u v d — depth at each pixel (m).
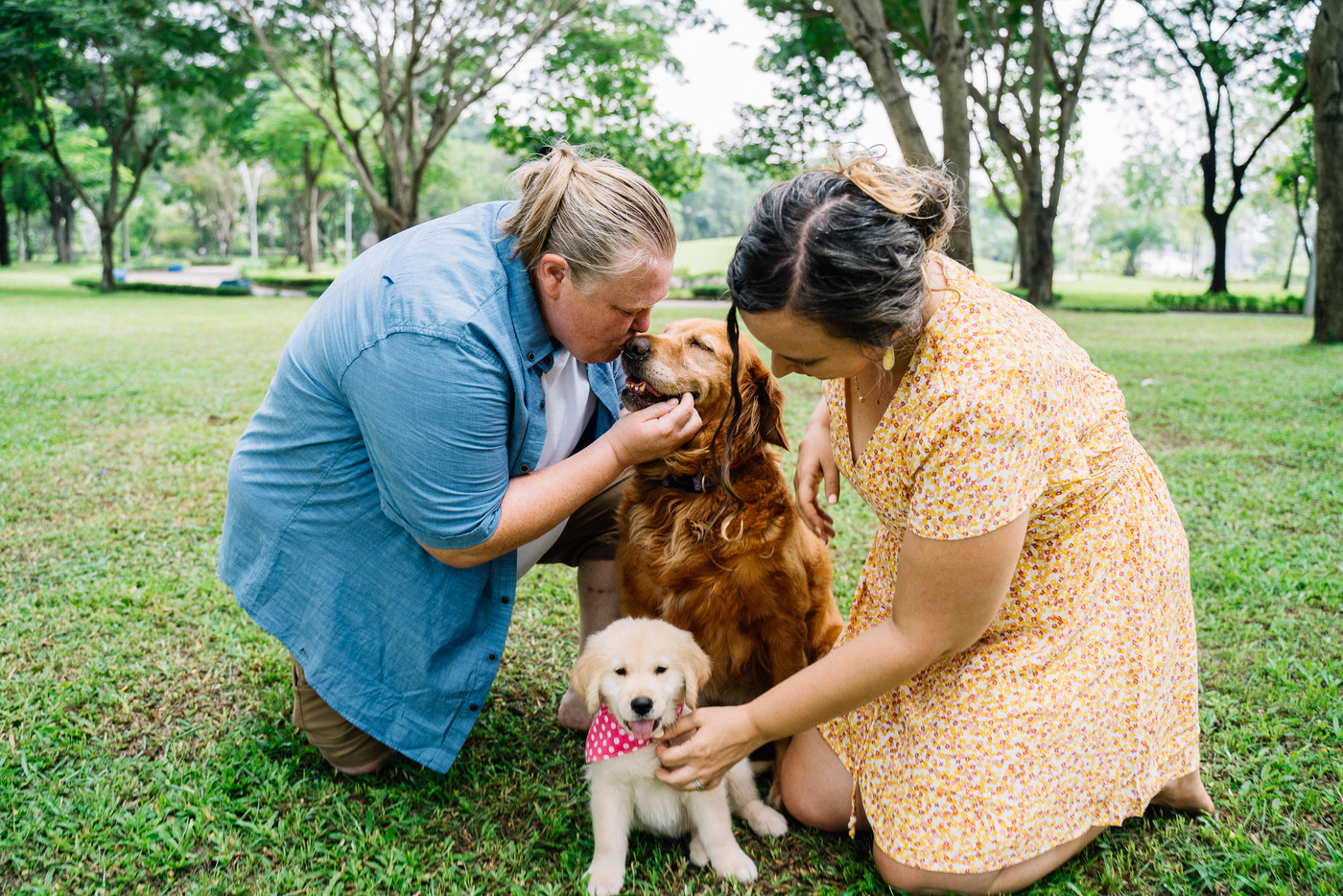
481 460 2.09
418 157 21.88
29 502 4.90
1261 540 4.40
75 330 14.27
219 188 65.31
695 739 1.99
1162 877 2.08
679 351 2.54
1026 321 1.92
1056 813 2.00
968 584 1.83
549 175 2.11
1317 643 3.25
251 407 7.70
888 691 1.99
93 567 3.98
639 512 2.72
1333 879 2.03
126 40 20.11
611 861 2.15
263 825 2.27
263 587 2.38
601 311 2.14
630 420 2.30
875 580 2.31
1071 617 2.04
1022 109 24.38
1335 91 12.88
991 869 1.95
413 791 2.46
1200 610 3.55
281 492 2.32
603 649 2.26
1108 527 2.07
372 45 18.61
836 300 1.64
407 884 2.08
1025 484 1.81
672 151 19.70
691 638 2.39
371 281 2.13
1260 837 2.21
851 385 2.15
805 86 18.72
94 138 39.81
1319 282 13.66
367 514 2.28
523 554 2.63
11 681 2.95
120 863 2.14
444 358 2.01
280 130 34.12
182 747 2.62
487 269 2.14
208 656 3.18
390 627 2.33
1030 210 24.72
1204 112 26.23
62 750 2.59
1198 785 2.29
